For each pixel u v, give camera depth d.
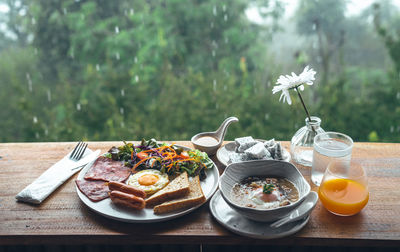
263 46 7.79
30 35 8.29
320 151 1.39
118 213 1.28
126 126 5.82
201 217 1.31
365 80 6.47
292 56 7.90
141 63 7.11
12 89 7.89
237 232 1.19
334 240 1.18
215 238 1.21
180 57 7.04
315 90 6.71
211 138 1.78
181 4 7.48
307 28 7.81
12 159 1.79
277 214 1.14
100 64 7.75
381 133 5.81
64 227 1.27
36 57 8.23
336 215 1.30
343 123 5.84
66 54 8.19
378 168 1.61
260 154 1.48
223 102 5.95
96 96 6.50
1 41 8.48
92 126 6.43
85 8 7.62
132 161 1.62
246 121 5.93
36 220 1.31
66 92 6.66
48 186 1.48
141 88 6.49
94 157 1.74
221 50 7.57
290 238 1.20
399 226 1.23
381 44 7.35
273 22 7.86
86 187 1.43
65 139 6.04
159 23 7.52
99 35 7.59
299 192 1.28
